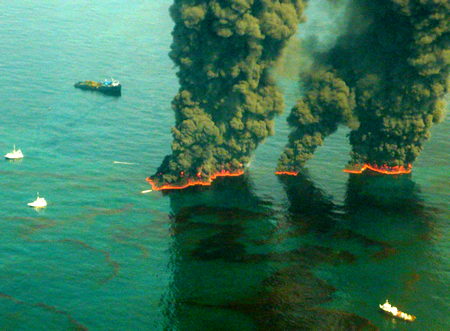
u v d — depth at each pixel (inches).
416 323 6363.2
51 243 7554.1
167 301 6599.4
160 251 7524.6
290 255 7564.0
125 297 6628.9
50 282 6806.1
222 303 6609.3
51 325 6127.0
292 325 6284.5
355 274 7209.6
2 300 6471.5
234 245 7741.1
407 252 7701.8
